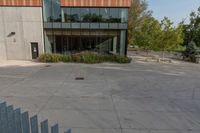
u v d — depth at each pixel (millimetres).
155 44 23281
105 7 21828
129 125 5367
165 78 12711
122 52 23078
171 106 7062
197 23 39844
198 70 16719
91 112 6309
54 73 13867
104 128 5152
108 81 11461
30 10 21547
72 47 23188
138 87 10047
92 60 19859
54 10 21922
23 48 22328
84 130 5016
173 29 22547
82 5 21672
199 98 8141
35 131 3395
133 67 17812
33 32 22031
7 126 3500
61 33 22781
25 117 3416
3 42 22156
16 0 21250
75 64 18891
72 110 6469
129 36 38406
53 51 23156
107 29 22531
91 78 12266
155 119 5820
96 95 8375
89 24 22219
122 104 7195
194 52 24516
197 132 5016
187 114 6277
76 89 9383
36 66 17312
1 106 3457
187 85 10680
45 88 9492
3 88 9445
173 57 28766
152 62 22125
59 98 7828
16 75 13000
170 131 5043
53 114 6090
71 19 22188
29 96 8078
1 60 21703
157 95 8539
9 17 21672
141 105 7117
